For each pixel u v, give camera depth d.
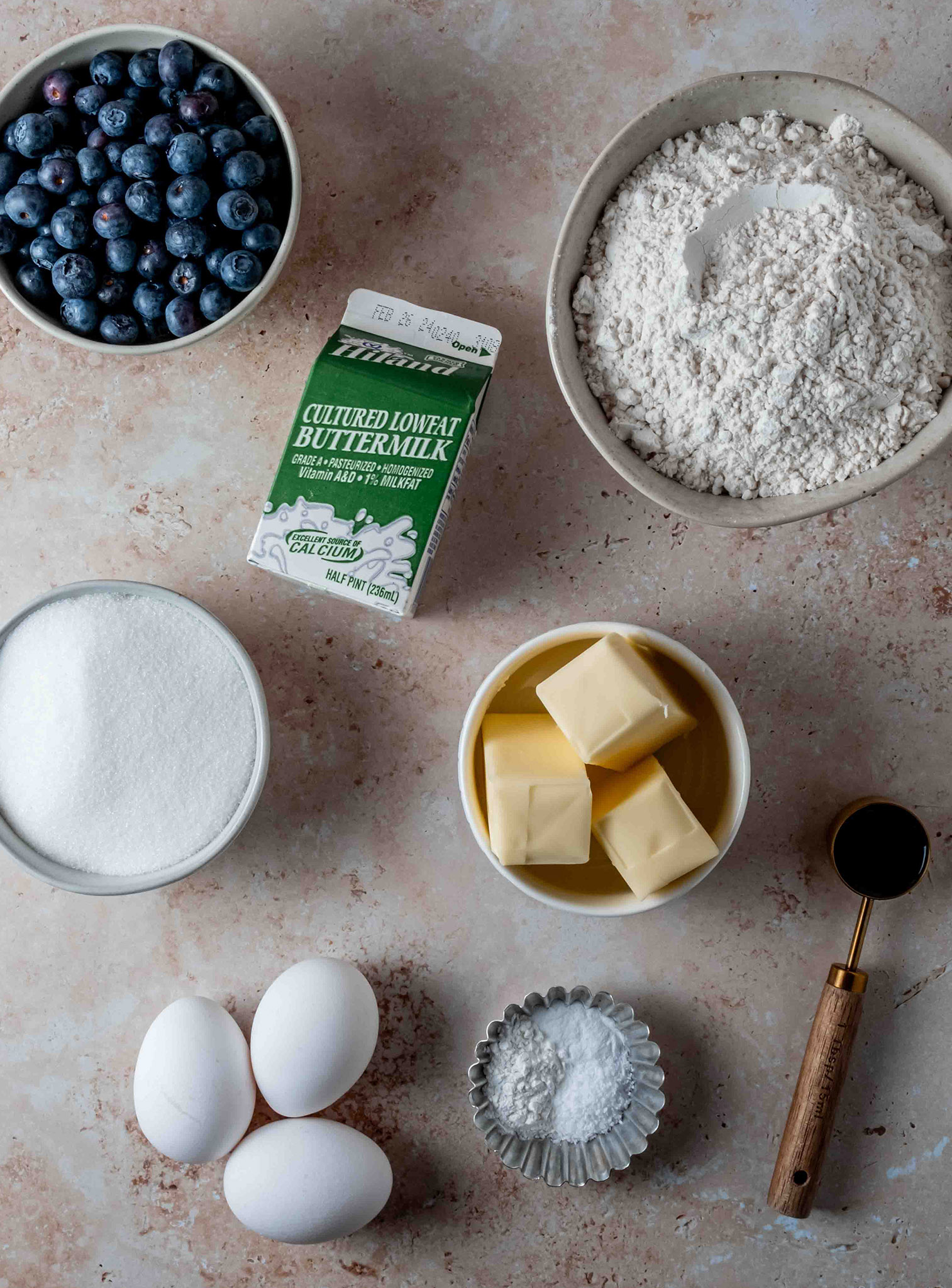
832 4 0.43
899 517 0.44
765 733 0.45
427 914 0.45
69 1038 0.46
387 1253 0.45
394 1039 0.45
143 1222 0.46
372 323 0.41
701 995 0.45
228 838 0.41
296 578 0.40
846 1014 0.42
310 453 0.39
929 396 0.39
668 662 0.43
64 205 0.40
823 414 0.38
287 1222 0.41
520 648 0.41
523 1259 0.45
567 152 0.44
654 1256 0.45
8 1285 0.46
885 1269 0.45
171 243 0.39
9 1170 0.46
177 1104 0.41
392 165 0.44
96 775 0.42
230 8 0.44
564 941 0.45
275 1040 0.41
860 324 0.37
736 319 0.38
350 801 0.45
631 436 0.40
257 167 0.39
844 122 0.38
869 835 0.43
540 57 0.44
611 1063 0.43
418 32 0.44
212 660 0.43
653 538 0.45
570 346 0.40
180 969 0.45
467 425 0.39
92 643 0.42
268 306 0.44
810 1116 0.42
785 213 0.38
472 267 0.44
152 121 0.39
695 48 0.43
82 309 0.40
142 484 0.45
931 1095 0.45
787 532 0.44
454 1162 0.45
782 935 0.45
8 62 0.44
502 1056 0.43
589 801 0.40
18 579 0.45
